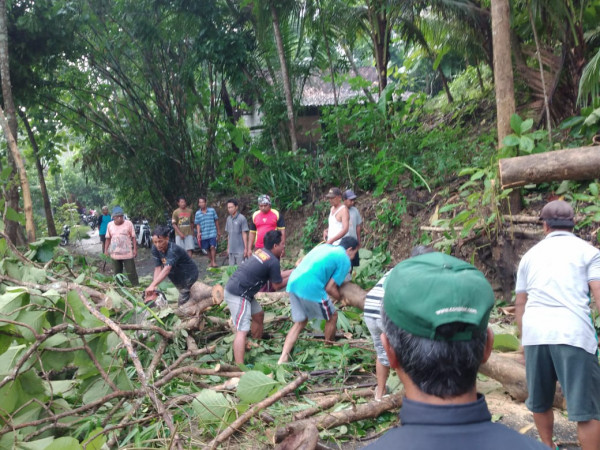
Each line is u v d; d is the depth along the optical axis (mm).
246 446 3645
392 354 1188
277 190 13742
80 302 3643
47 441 3104
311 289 4898
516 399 4207
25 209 8953
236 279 5020
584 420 2848
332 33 13852
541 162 5828
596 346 2949
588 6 8719
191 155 17422
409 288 1124
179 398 3973
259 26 13625
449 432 1025
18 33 13734
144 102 17531
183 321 5602
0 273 4914
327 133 12992
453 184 9023
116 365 3875
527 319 3117
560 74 8875
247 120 21094
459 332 1068
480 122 11633
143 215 20438
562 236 3197
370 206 10555
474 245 7246
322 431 3668
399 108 12461
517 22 9938
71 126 17953
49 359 3508
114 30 15656
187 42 16047
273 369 4625
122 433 3752
